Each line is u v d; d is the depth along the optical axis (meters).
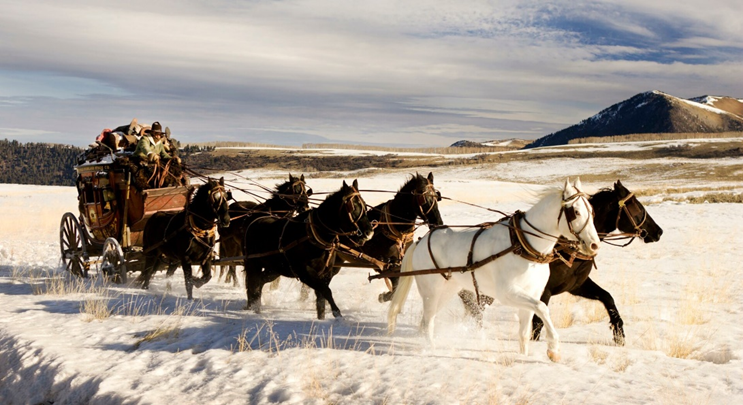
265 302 11.95
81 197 14.95
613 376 6.57
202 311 10.77
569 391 6.14
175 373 7.45
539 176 114.06
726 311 9.91
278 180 63.06
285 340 8.39
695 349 7.76
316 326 9.46
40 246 22.00
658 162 122.56
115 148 14.02
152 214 13.29
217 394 6.71
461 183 74.62
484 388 6.31
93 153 14.36
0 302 11.81
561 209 7.14
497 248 7.62
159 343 8.68
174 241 12.30
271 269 10.64
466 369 6.89
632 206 8.86
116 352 8.40
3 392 7.95
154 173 13.64
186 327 9.45
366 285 13.63
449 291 8.39
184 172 14.50
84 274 14.80
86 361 8.02
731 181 85.12
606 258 16.05
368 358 7.50
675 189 50.06
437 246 8.31
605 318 9.62
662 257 15.91
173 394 6.83
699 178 95.56
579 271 8.36
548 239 7.29
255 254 10.68
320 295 10.06
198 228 11.90
